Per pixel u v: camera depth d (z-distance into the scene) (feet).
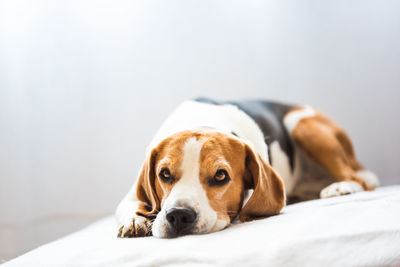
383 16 11.56
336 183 7.96
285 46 11.60
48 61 11.14
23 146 10.94
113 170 11.39
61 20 11.22
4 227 10.77
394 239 3.93
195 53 11.64
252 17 11.68
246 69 11.64
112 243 4.80
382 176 11.54
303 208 5.84
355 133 11.65
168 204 5.26
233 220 5.89
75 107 11.28
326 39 11.68
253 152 5.85
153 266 3.93
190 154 5.60
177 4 11.60
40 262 4.40
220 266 3.81
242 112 7.82
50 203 11.16
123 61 11.46
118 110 11.44
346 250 3.86
